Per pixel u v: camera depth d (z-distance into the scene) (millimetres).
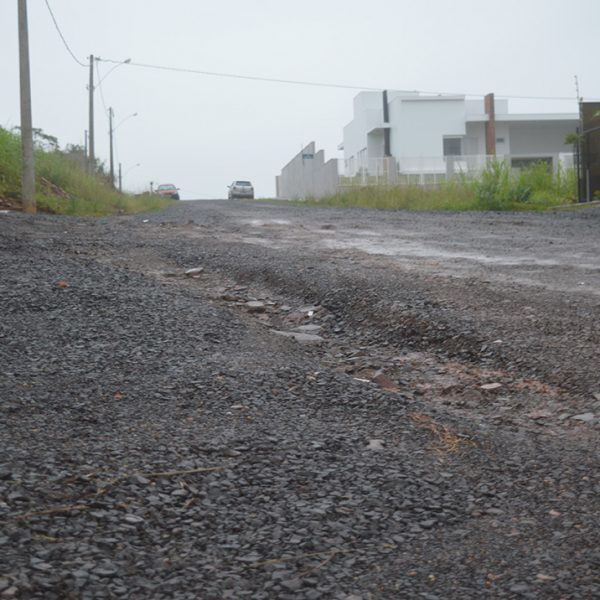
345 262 8750
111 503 2637
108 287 6555
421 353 5320
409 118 46812
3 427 3229
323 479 2953
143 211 24484
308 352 5207
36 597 2078
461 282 7234
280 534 2531
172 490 2779
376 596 2203
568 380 4527
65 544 2355
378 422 3652
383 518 2680
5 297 5914
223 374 4215
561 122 48344
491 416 4121
